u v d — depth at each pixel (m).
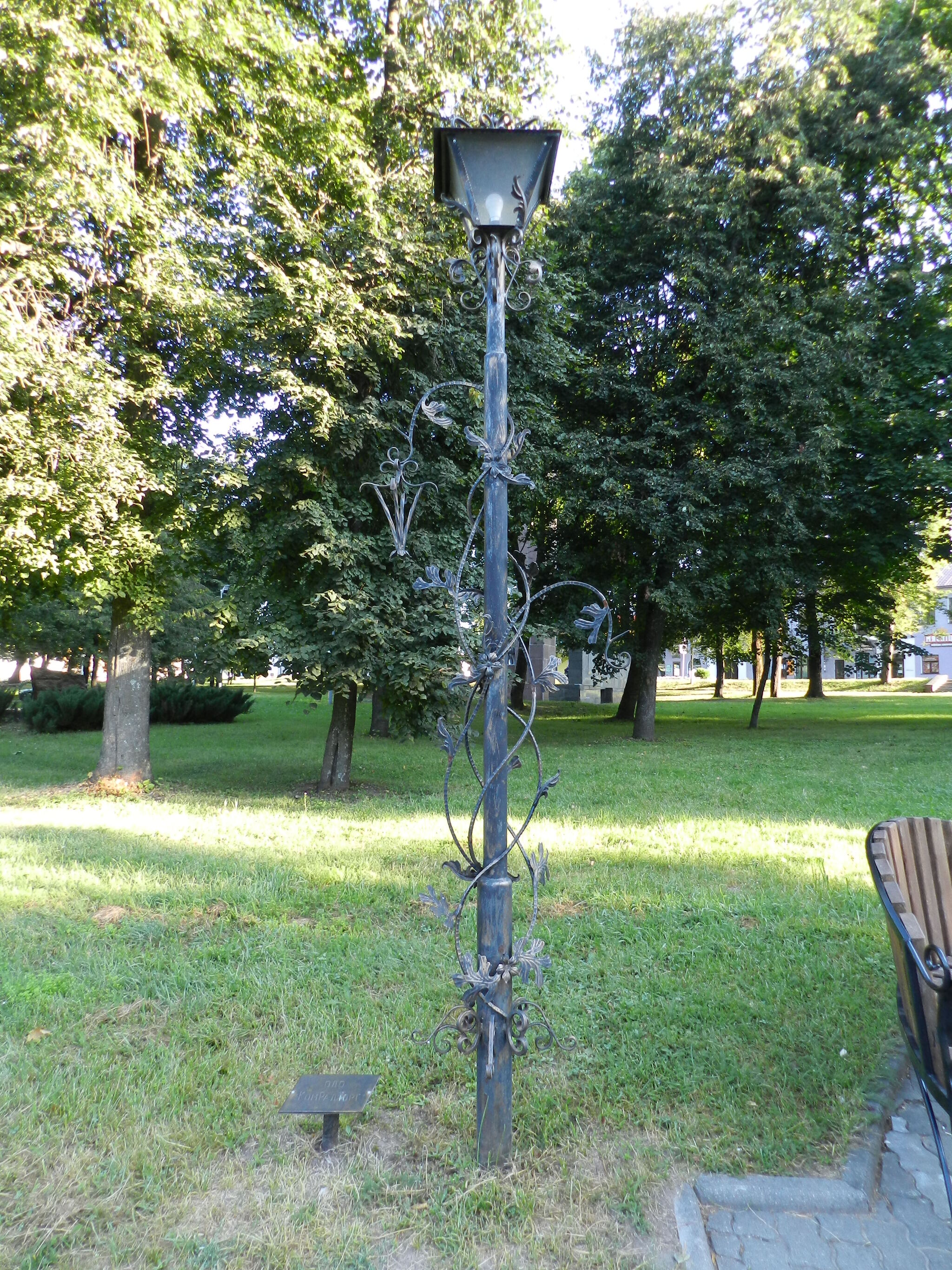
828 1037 3.57
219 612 9.48
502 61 10.84
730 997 3.94
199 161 9.29
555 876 6.05
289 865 6.36
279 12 9.66
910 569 21.28
